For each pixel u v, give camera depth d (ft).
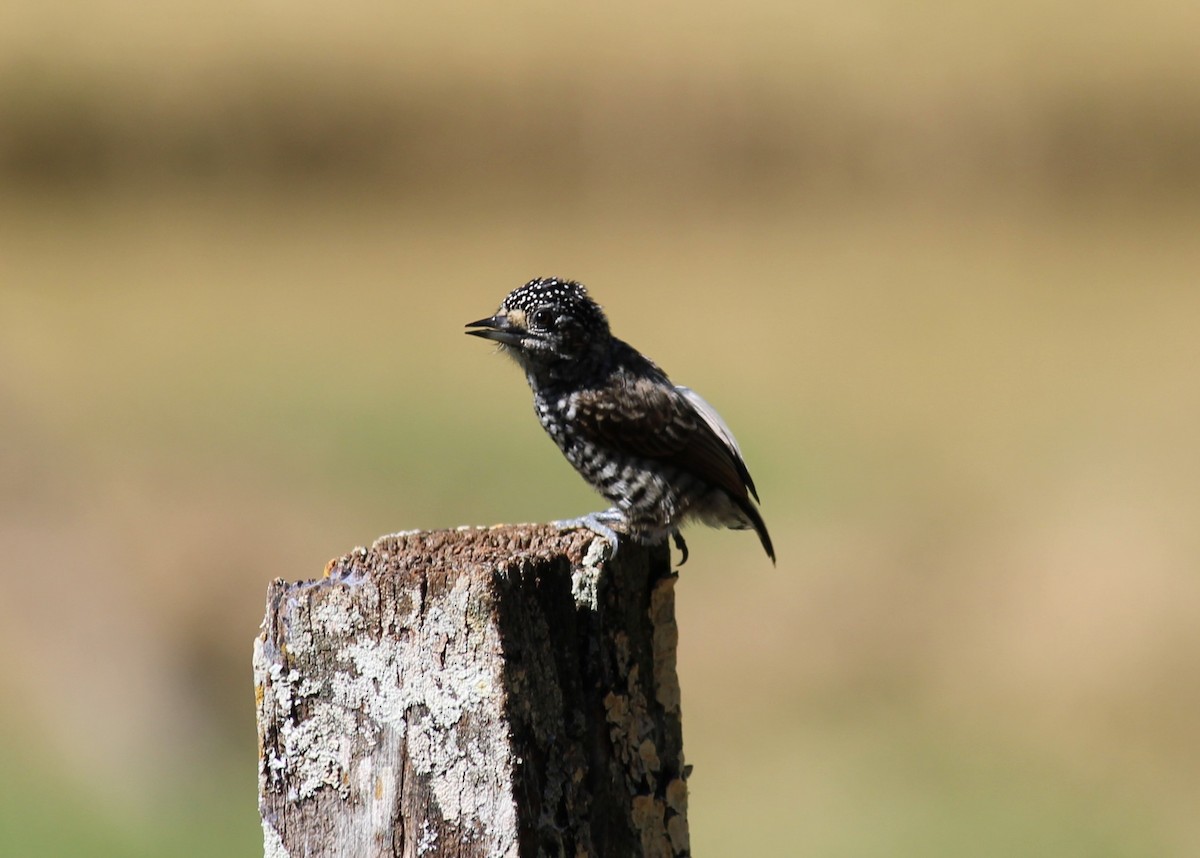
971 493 63.41
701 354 88.84
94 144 119.14
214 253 109.60
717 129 114.32
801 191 114.42
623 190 114.62
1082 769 48.34
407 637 15.49
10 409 60.29
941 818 44.60
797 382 82.48
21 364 77.87
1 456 51.11
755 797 47.11
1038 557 57.41
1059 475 65.31
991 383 82.89
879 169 114.93
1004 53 114.93
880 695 52.80
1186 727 50.19
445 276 104.47
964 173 114.73
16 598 44.93
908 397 79.41
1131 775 47.70
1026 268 105.29
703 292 103.09
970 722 51.06
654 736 18.17
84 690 43.75
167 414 71.36
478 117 116.16
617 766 17.48
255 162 117.70
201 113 118.21
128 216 117.39
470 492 64.28
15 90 118.62
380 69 116.26
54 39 119.75
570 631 16.39
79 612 44.78
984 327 94.02
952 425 74.02
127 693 43.78
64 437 60.85
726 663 54.29
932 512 61.72
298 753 15.79
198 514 53.31
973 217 114.01
